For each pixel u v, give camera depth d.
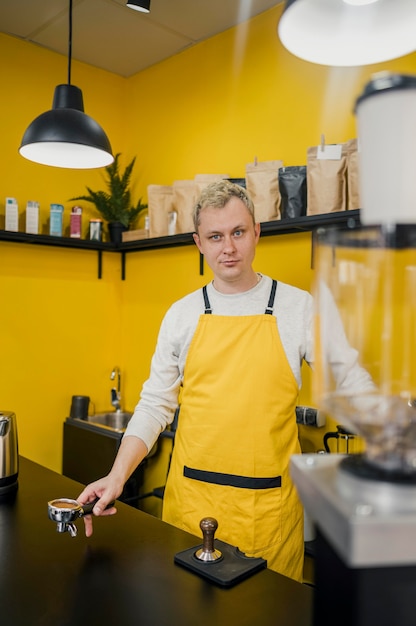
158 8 2.62
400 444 0.64
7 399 2.96
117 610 0.99
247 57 2.75
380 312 0.75
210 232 1.70
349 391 0.81
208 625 0.94
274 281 1.84
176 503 1.78
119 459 1.56
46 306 3.11
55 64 3.12
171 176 3.17
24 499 1.61
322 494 0.61
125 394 3.43
